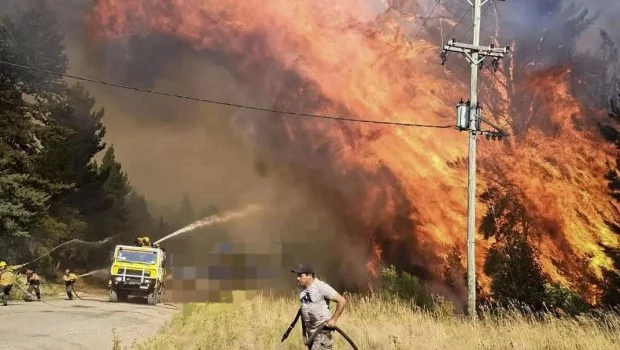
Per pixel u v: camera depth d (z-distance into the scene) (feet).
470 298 56.54
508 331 41.09
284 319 49.01
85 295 95.45
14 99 113.29
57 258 132.57
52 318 52.29
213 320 48.83
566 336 39.58
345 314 51.96
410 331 42.37
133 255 79.82
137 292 77.41
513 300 56.90
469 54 61.82
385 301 59.93
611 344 37.60
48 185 114.01
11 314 54.13
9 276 64.08
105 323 50.52
